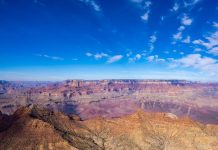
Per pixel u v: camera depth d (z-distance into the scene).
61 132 157.00
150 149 166.75
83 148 150.62
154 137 177.25
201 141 171.38
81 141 159.38
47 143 143.88
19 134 145.88
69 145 146.12
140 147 168.62
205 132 179.12
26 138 143.75
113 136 176.88
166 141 176.00
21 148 138.12
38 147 141.12
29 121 153.38
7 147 137.50
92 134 174.38
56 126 164.62
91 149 154.00
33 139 144.00
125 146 168.00
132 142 172.38
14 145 139.00
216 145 168.50
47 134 148.25
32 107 171.12
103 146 166.75
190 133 176.50
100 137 174.88
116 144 169.62
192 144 169.88
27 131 148.00
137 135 176.50
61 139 147.88
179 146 170.25
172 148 169.62
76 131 171.88
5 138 142.50
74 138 158.75
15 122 154.00
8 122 164.00
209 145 169.00
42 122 152.62
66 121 177.38
